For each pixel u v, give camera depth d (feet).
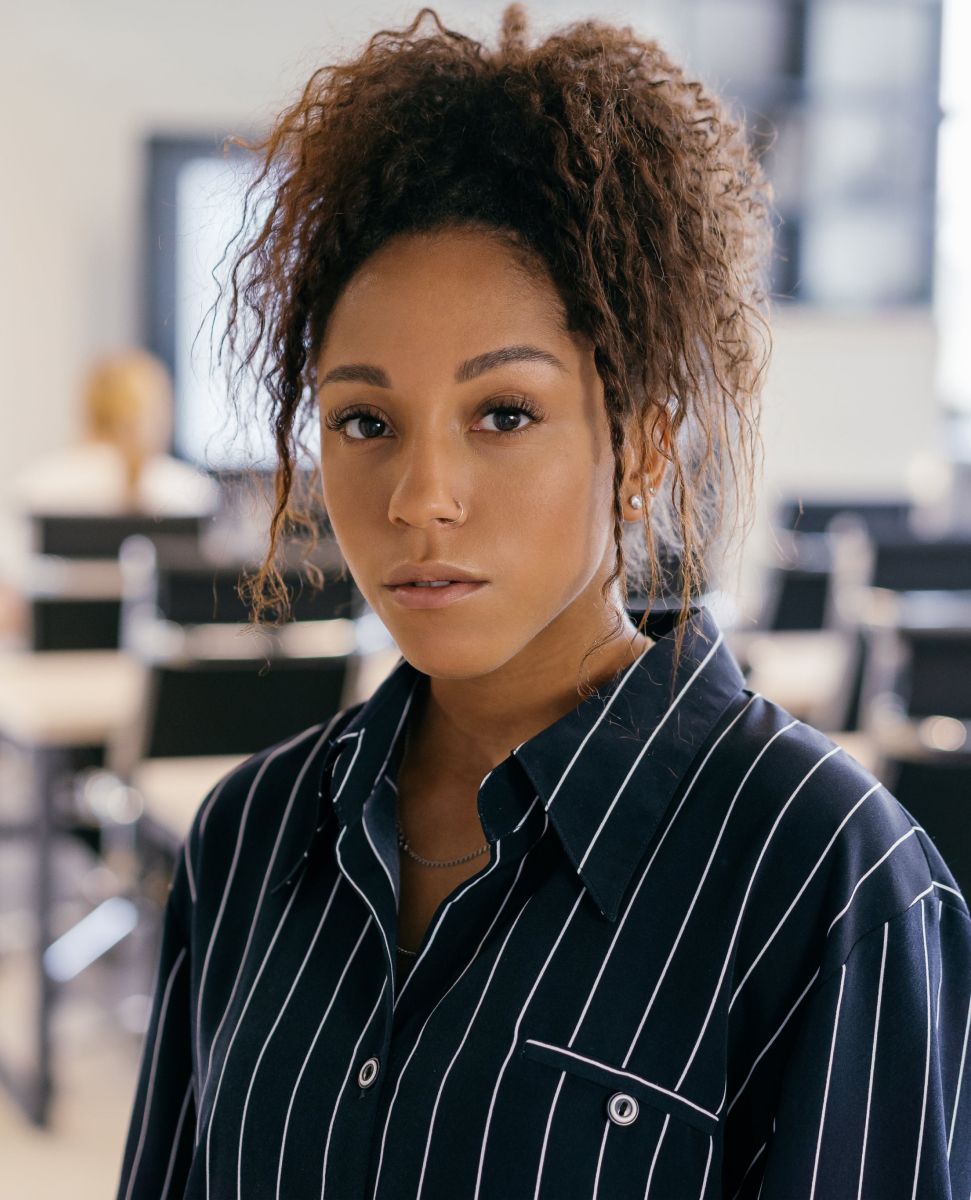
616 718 2.47
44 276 22.84
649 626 2.72
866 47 21.44
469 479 2.28
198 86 22.86
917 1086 2.22
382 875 2.57
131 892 11.60
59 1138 9.59
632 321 2.37
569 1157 2.24
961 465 23.82
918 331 21.97
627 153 2.41
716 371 2.52
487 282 2.29
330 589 9.34
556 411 2.30
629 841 2.38
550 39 2.57
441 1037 2.35
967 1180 2.31
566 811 2.40
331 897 2.68
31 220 22.68
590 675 2.55
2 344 22.86
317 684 9.71
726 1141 2.35
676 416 2.43
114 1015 11.14
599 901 2.35
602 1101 2.26
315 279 2.53
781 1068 2.29
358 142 2.46
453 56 2.52
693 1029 2.27
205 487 8.33
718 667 2.58
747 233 2.75
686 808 2.40
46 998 9.62
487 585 2.29
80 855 14.30
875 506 16.33
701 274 2.46
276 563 2.96
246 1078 2.57
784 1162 2.19
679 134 2.51
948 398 23.79
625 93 2.45
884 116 21.58
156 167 22.89
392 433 2.35
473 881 2.42
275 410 2.73
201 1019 2.85
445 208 2.33
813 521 16.22
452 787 2.67
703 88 2.64
